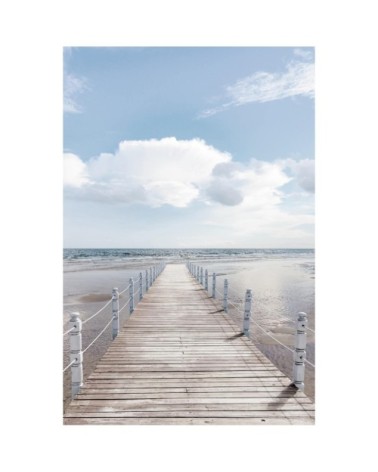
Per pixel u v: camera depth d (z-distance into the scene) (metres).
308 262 63.97
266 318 14.35
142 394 4.29
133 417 3.78
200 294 12.05
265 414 3.87
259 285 25.23
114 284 24.30
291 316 14.95
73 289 21.72
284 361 9.24
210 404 4.06
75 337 4.32
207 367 5.19
